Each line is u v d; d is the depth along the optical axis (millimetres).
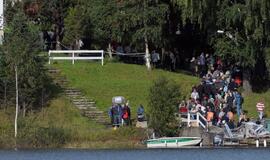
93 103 91062
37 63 87625
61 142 81000
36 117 86312
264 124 82438
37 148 80500
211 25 100750
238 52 98688
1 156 74500
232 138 80875
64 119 86750
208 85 87812
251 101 97000
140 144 80625
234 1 100188
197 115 82375
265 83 101500
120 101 86500
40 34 91438
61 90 92500
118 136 81438
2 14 91438
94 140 81312
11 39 86188
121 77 98875
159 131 81250
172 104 81062
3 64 86625
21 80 86562
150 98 81438
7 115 85812
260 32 96250
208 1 99250
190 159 71938
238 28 99438
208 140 81188
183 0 99438
